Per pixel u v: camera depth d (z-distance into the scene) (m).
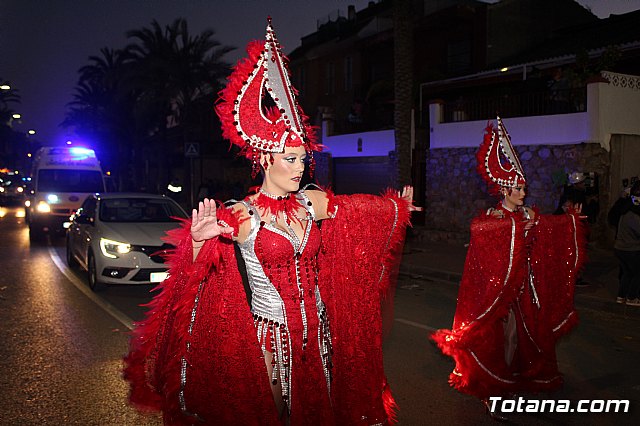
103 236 9.45
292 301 2.97
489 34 23.75
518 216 4.86
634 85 13.81
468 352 4.80
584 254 5.30
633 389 5.38
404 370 5.86
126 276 9.17
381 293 3.41
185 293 2.95
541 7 24.83
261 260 2.94
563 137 13.69
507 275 4.68
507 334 4.86
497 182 4.95
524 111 15.05
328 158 22.09
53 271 11.80
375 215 3.29
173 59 28.97
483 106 15.94
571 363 6.14
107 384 5.42
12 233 20.16
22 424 4.61
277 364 2.97
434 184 16.94
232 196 22.00
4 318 7.90
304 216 3.02
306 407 2.98
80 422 4.64
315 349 3.02
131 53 31.31
